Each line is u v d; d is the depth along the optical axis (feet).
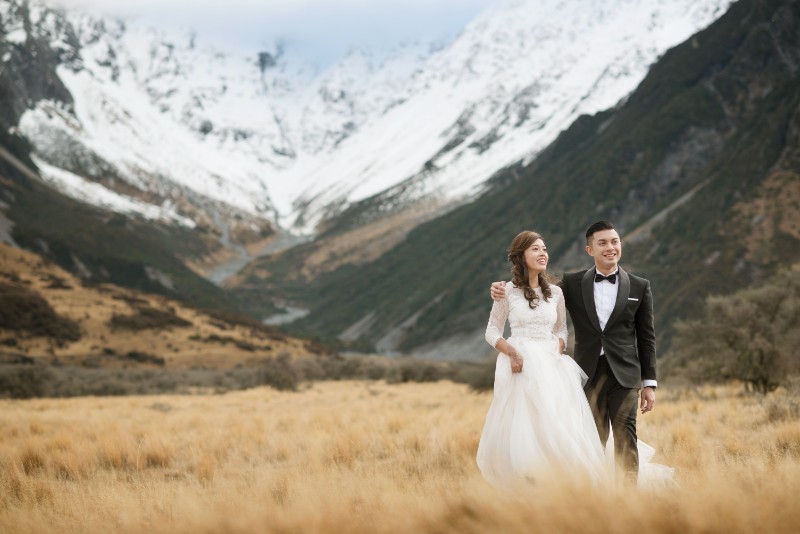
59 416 72.08
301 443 38.73
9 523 16.96
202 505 17.15
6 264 515.09
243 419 59.88
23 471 27.68
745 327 87.15
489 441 21.38
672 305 515.09
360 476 23.44
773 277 98.84
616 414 21.66
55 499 20.56
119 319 467.93
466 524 14.16
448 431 37.58
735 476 16.03
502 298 22.41
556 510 13.39
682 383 100.99
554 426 20.06
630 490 14.94
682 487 15.78
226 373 326.85
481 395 121.80
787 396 44.39
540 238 22.54
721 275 522.06
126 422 60.03
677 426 34.94
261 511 15.33
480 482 15.97
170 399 127.85
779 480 14.89
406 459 30.32
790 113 652.07
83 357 401.29
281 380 193.77
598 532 12.94
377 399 118.42
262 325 575.79
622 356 21.93
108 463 33.42
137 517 16.81
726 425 38.78
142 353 428.97
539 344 21.72
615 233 22.56
